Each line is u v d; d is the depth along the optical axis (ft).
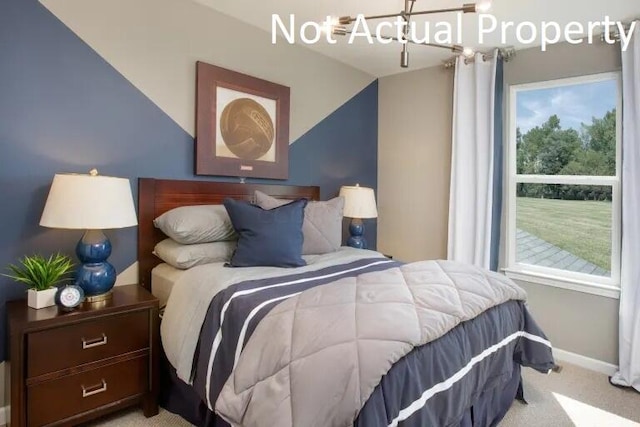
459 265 6.73
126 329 6.22
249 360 4.30
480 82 10.63
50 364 5.48
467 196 11.08
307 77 10.95
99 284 6.24
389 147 13.21
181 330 5.82
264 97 9.68
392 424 3.67
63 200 5.73
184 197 8.31
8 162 6.17
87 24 6.91
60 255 6.73
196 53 8.43
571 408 7.18
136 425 6.23
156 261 7.89
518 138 10.65
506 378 6.22
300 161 10.94
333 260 7.80
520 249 10.68
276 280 6.14
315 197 11.21
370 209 11.00
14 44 6.18
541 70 9.93
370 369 3.66
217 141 8.76
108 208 5.94
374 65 12.19
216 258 7.39
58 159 6.66
